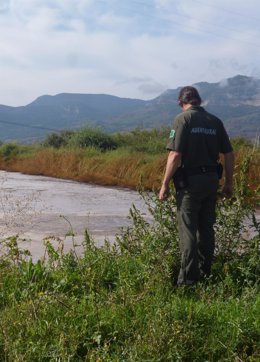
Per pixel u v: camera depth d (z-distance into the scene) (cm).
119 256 566
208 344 387
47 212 1006
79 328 398
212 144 527
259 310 437
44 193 1338
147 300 444
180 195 520
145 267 514
